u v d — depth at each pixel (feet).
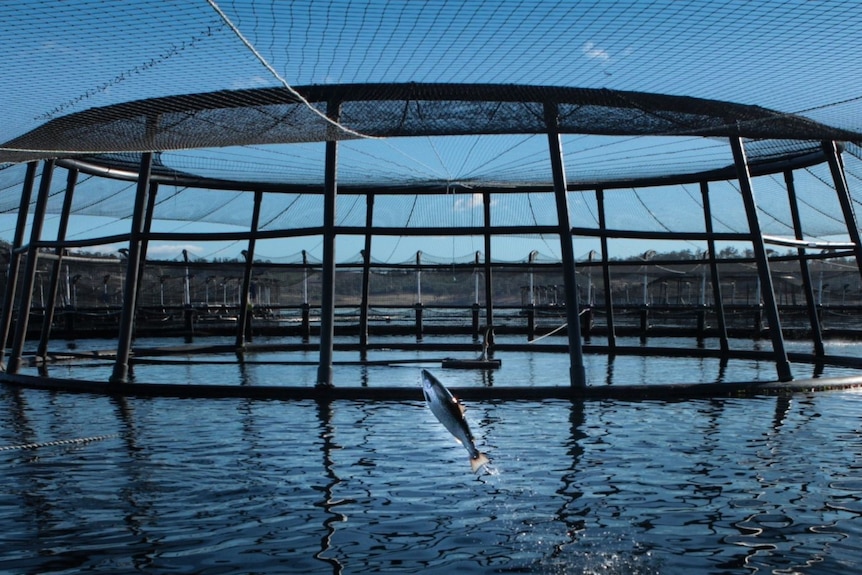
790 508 26.66
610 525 25.04
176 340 110.01
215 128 43.96
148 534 24.34
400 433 39.42
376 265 92.17
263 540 23.81
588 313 110.01
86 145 45.39
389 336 120.47
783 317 150.61
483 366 71.97
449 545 23.38
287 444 36.96
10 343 105.60
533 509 26.71
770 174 76.79
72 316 111.55
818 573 21.16
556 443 36.83
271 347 93.35
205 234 57.77
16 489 29.32
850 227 63.52
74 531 24.59
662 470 31.71
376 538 23.93
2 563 21.95
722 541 23.58
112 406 48.93
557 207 53.01
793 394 53.01
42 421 43.45
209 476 31.12
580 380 51.78
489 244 85.97
